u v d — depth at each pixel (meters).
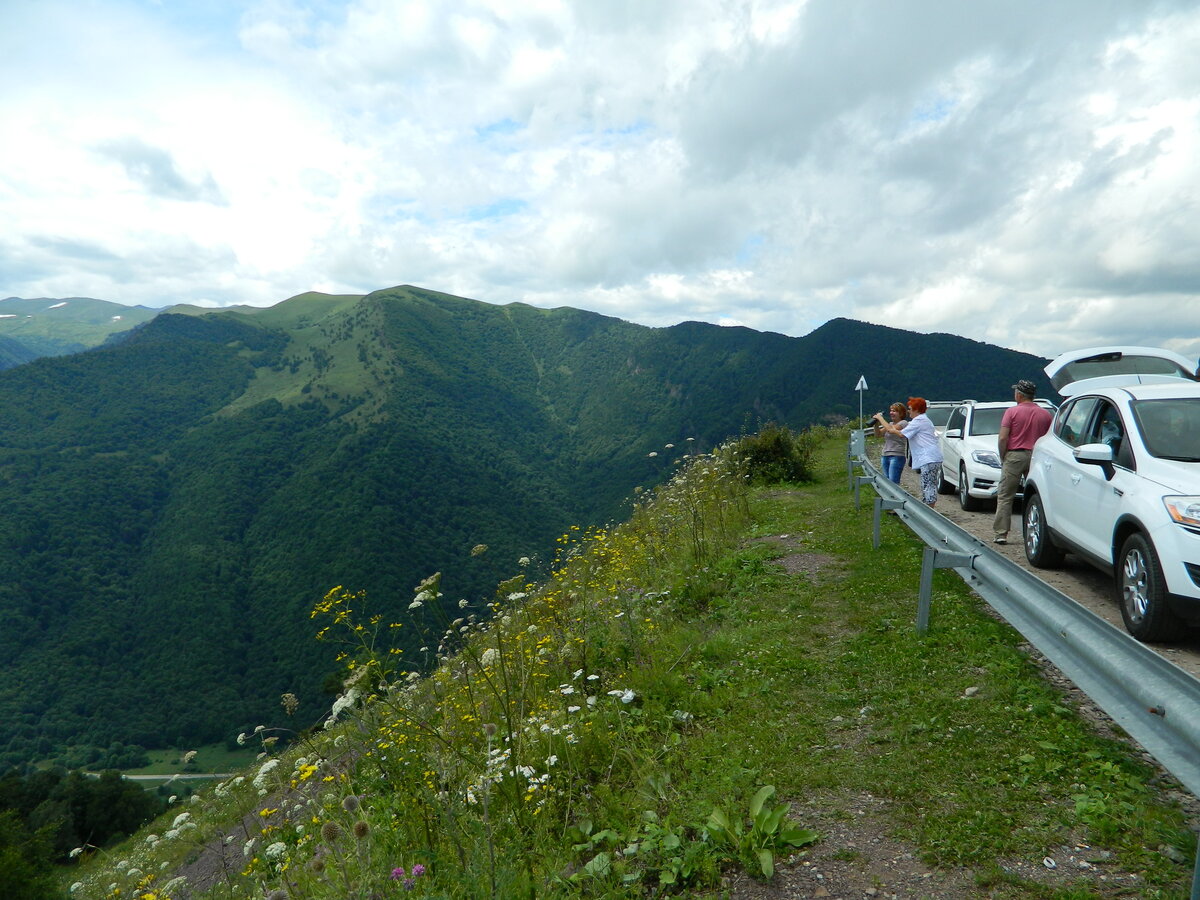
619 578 7.62
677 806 3.31
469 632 5.16
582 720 4.38
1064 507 6.66
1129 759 3.32
